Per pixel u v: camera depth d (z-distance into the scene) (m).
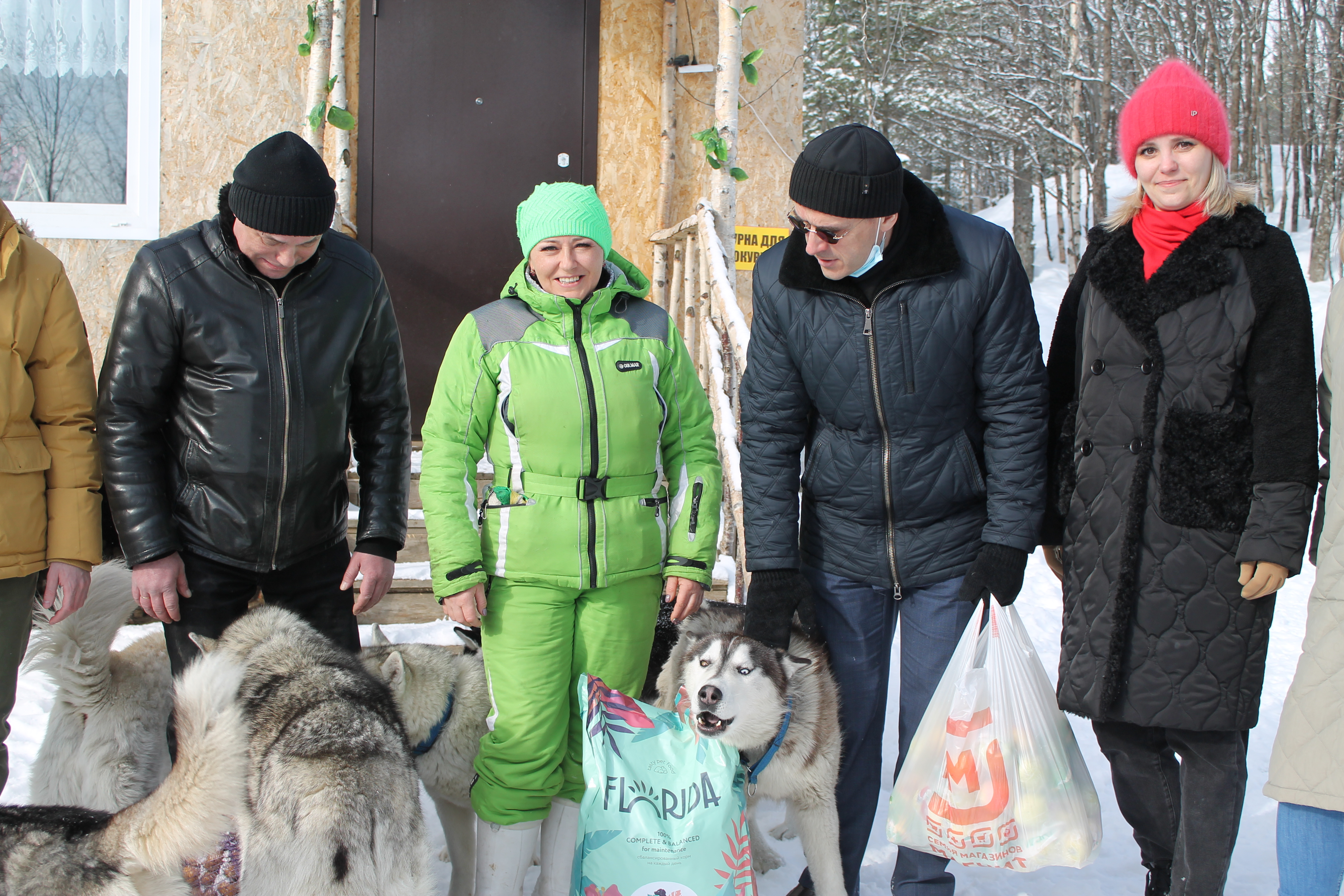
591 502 2.29
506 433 2.32
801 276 2.26
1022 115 22.08
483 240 5.35
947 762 2.23
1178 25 22.77
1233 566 2.06
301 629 2.28
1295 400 1.98
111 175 5.00
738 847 2.16
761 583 2.38
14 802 2.83
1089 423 2.21
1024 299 2.24
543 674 2.28
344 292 2.37
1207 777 2.15
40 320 2.15
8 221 2.10
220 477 2.25
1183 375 2.09
